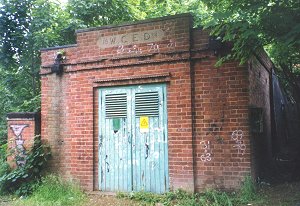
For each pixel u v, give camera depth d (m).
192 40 7.84
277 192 6.97
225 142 7.41
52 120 9.33
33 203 8.06
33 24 12.02
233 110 7.39
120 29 8.62
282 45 6.03
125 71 8.52
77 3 12.95
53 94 9.37
